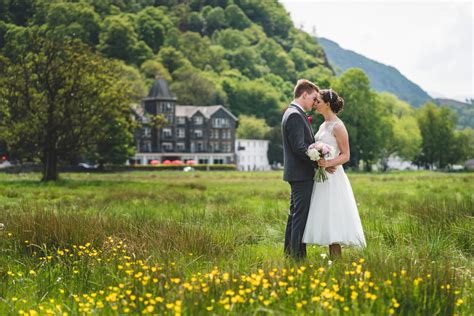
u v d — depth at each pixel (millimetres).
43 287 6496
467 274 6699
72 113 40844
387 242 9203
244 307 5156
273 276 5848
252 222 12070
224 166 117750
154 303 5129
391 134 93250
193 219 12492
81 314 5363
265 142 153625
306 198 7980
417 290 5434
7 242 8570
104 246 8047
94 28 168250
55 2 157500
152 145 131125
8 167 70750
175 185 34969
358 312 4914
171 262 7039
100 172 80562
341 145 8078
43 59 40656
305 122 8023
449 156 121062
